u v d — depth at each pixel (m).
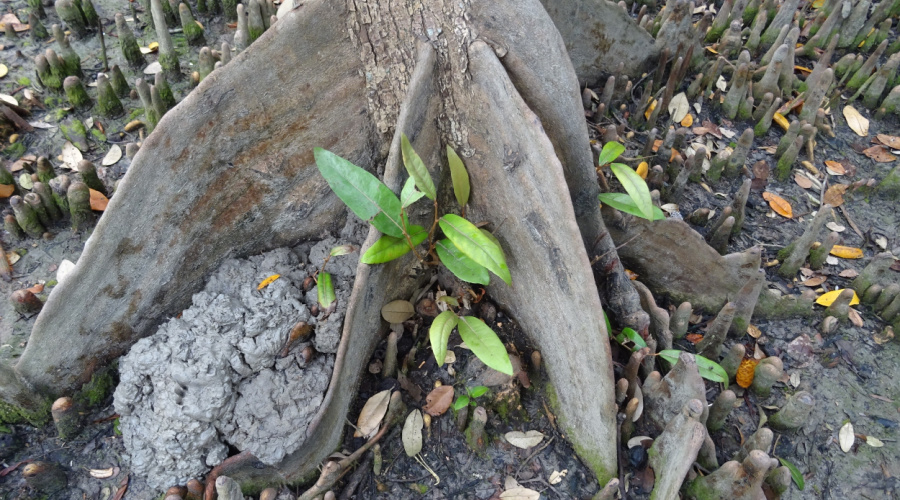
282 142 0.82
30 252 1.03
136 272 0.79
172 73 1.33
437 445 0.85
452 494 0.81
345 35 0.79
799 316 1.06
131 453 0.78
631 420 0.83
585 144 0.86
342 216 0.93
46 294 0.97
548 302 0.83
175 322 0.83
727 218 1.09
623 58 1.36
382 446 0.85
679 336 1.01
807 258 1.15
